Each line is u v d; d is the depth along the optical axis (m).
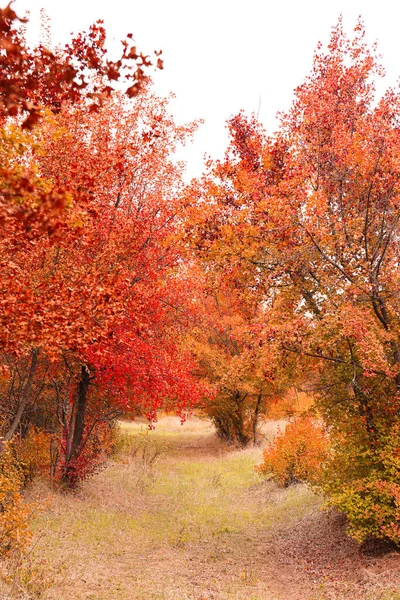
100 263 9.00
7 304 4.52
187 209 10.07
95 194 8.34
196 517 11.84
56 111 5.23
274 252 9.20
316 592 7.21
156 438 31.11
